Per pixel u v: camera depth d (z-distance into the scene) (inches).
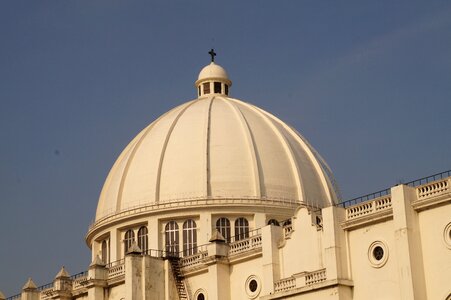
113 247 3430.1
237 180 3334.2
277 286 2568.9
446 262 2180.1
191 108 3663.9
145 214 3346.5
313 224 2536.9
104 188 3686.0
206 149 3403.1
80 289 3216.0
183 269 2913.4
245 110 3659.0
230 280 2773.1
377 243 2342.5
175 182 3366.1
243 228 3275.1
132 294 2856.8
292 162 3454.7
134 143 3673.7
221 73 3917.3
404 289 2209.6
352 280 2386.8
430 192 2247.8
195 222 3299.7
